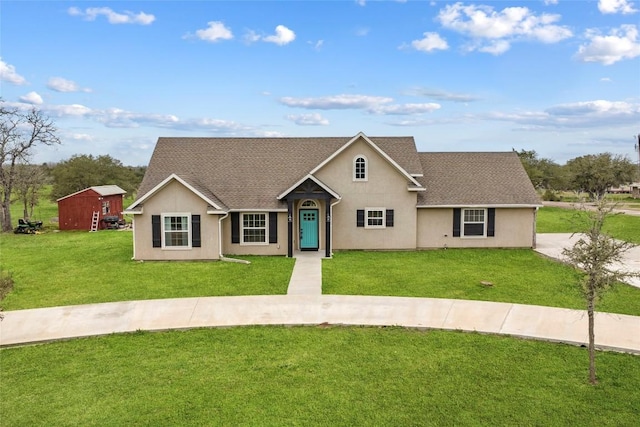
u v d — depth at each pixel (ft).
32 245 85.66
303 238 77.92
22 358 35.09
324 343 37.22
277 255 74.38
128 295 50.93
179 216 69.21
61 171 148.87
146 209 69.05
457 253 75.41
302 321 42.42
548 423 25.80
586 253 30.27
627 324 40.47
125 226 117.91
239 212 73.87
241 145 85.66
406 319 42.68
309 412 26.91
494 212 79.30
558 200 193.06
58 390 29.81
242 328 40.98
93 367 33.24
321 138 87.92
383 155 75.77
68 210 112.27
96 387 30.14
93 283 56.13
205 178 78.64
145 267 64.85
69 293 51.83
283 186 77.56
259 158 83.10
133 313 44.86
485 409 27.17
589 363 32.24
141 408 27.45
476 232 79.71
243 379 30.96
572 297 49.01
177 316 43.96
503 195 79.77
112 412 27.07
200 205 69.05
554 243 85.51
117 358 34.78
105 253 75.77
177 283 55.98
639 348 35.50
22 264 67.31
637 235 93.20
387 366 32.78
